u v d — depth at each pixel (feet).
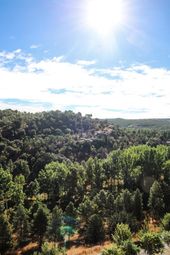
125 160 416.05
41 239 264.31
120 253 131.85
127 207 264.11
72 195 401.90
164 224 182.39
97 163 419.74
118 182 426.92
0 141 640.58
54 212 257.34
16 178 412.36
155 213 266.77
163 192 301.22
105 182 440.04
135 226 216.74
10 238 256.11
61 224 255.09
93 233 226.99
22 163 490.90
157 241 140.15
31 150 630.33
